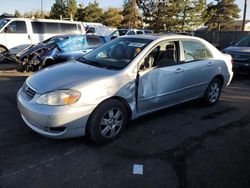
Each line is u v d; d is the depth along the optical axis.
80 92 3.75
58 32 15.11
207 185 3.22
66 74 4.13
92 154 3.81
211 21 54.66
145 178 3.31
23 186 3.10
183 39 5.24
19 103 4.06
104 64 4.54
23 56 10.02
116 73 4.16
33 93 3.88
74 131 3.79
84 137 4.26
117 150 3.94
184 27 33.91
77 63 4.74
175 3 32.84
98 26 21.66
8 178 3.22
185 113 5.55
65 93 3.70
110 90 3.99
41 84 3.91
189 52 5.33
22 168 3.43
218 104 6.31
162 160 3.72
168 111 5.62
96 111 3.89
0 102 5.92
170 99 5.00
